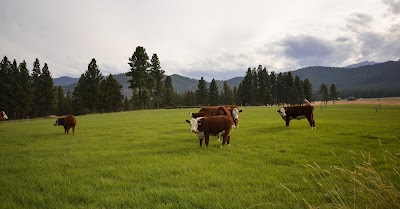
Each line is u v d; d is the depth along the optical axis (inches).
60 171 354.0
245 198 232.7
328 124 794.8
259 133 658.2
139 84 2746.1
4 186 291.0
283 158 386.0
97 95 3088.1
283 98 4028.1
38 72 3171.8
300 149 449.1
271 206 214.2
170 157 414.6
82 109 3102.9
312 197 230.4
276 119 1101.1
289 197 233.1
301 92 4205.2
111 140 630.5
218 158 400.5
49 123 1327.5
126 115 1734.7
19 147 570.9
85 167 373.4
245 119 1133.7
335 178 276.4
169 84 4303.6
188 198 237.0
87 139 660.1
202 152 451.8
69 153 478.0
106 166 369.1
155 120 1203.9
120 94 3260.3
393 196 169.8
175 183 285.6
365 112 1756.9
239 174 314.0
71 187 280.8
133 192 259.6
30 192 267.1
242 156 413.7
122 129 876.0
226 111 716.0
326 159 372.2
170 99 4306.1
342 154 396.8
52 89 3161.9
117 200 238.4
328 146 463.8
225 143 530.6
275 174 308.3
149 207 220.7
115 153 463.8
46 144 602.5
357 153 398.9
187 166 354.9
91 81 3075.8
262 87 3885.3
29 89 2871.6
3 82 2635.3
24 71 2883.9
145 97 2787.9
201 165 356.8
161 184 285.6
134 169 345.7
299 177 293.0
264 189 258.7
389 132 596.7
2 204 235.5
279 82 4111.7
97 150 506.3
